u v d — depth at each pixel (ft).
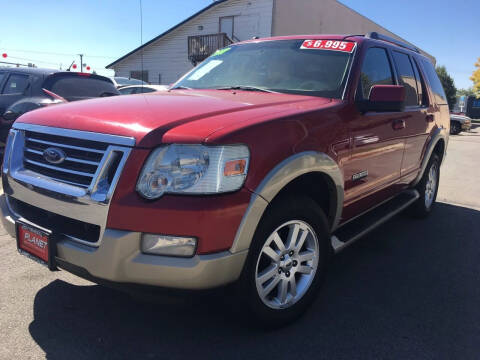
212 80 11.89
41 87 21.67
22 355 7.33
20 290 9.56
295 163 7.51
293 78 10.71
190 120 7.16
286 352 7.71
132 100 8.70
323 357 7.61
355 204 10.39
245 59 12.07
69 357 7.34
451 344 8.18
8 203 8.45
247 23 66.74
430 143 15.01
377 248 13.38
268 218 7.41
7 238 12.57
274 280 8.01
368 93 10.65
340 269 11.62
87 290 9.71
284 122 7.68
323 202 9.43
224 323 8.57
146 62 82.02
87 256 6.74
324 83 10.23
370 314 9.20
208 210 6.44
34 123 8.05
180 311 8.98
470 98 140.05
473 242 14.20
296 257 8.38
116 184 6.54
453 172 29.14
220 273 6.73
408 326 8.76
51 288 9.72
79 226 7.11
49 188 7.24
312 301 8.95
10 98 22.31
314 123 8.31
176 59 77.97
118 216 6.49
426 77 15.26
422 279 11.14
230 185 6.66
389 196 12.84
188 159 6.51
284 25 66.03
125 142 6.63
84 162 6.97
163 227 6.43
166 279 6.56
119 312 8.86
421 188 15.76
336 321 8.84
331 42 11.34
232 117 7.42
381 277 11.18
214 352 7.63
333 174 8.71
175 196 6.47
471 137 67.51
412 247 13.56
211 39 70.44
